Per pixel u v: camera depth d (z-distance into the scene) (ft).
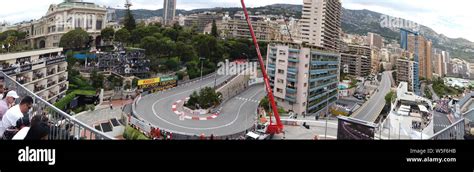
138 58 240.53
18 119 27.50
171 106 182.50
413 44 582.76
